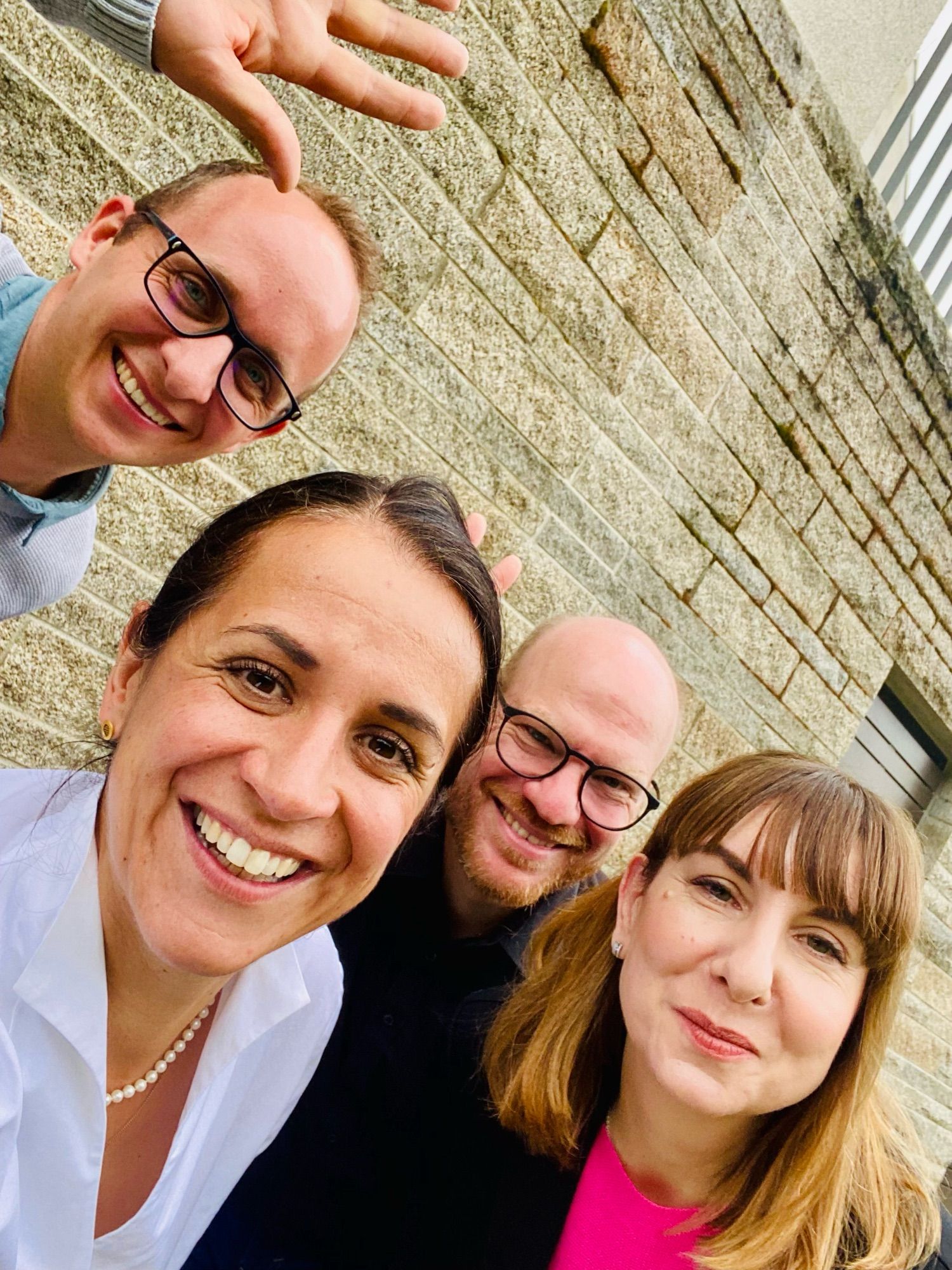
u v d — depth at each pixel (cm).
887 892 54
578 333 132
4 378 56
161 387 56
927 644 208
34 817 49
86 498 64
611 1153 60
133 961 47
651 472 147
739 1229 55
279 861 44
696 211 138
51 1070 46
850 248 159
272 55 47
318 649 43
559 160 122
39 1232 48
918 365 177
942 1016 234
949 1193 232
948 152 190
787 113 143
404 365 119
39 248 94
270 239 56
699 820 58
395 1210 69
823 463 171
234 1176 60
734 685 170
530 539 137
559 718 78
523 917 79
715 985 54
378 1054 72
